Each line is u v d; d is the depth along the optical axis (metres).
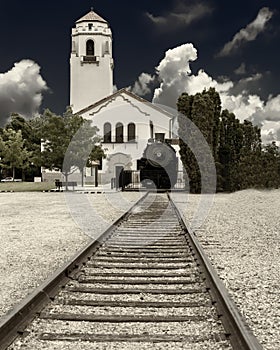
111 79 79.50
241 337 4.37
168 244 11.34
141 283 7.19
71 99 77.81
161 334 4.85
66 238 12.65
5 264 9.03
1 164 63.59
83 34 77.88
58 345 4.55
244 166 39.75
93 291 6.60
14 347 4.50
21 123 82.06
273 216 18.56
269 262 9.15
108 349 4.46
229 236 12.91
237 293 6.68
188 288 6.86
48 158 45.34
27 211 21.67
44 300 5.89
